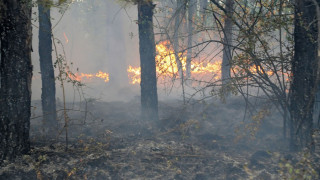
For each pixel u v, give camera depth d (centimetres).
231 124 1003
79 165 662
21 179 594
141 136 924
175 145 833
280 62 713
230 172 643
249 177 595
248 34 708
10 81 641
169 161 693
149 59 1041
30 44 664
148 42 1027
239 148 800
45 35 997
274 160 684
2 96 643
